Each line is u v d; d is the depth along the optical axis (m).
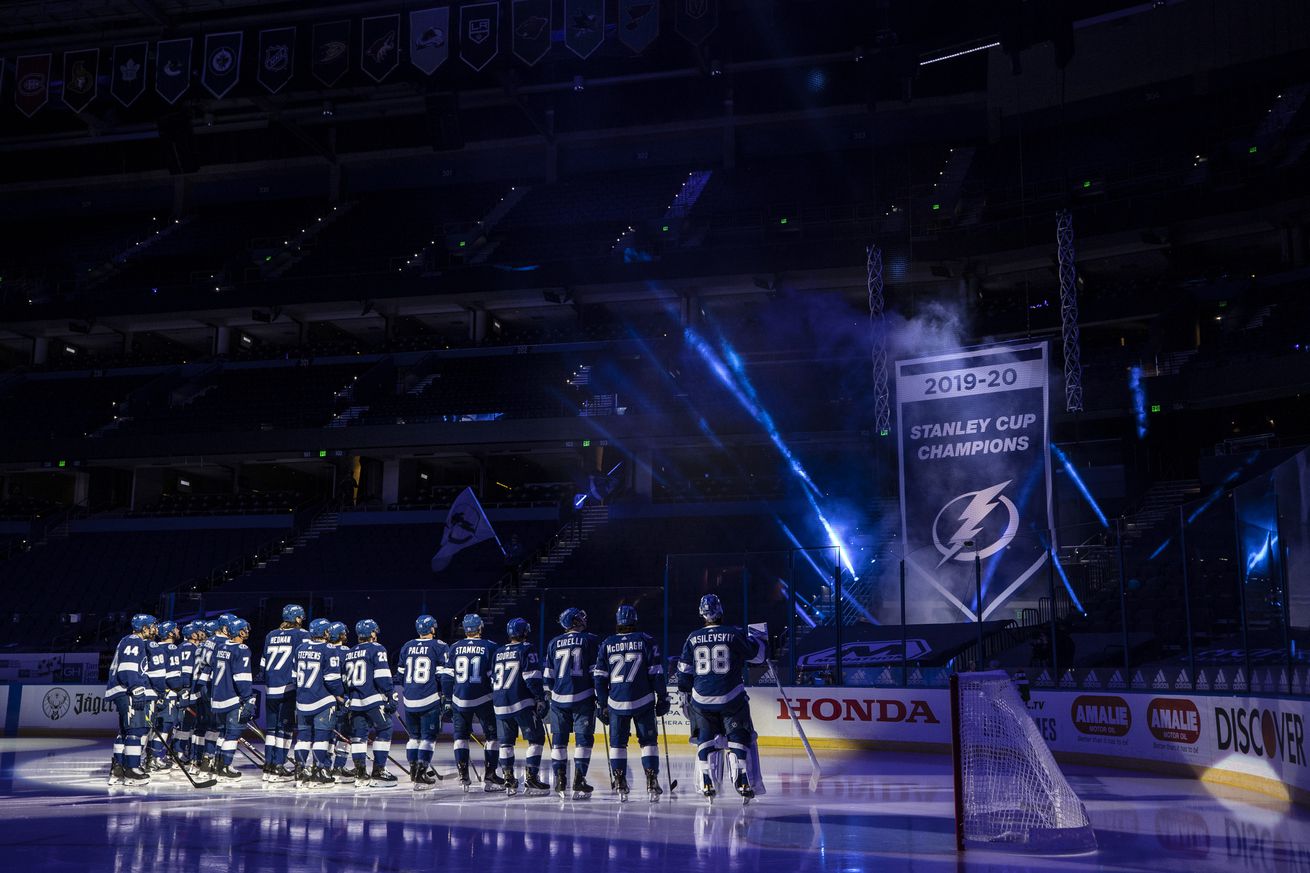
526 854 9.19
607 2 37.84
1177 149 38.75
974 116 45.38
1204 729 15.20
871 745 21.30
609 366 41.31
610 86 48.81
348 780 15.42
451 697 14.16
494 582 35.56
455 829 10.61
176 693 15.78
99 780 15.88
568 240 44.91
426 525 40.03
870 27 45.12
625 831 10.51
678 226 42.03
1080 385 31.94
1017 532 21.39
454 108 44.31
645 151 49.59
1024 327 37.12
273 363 45.44
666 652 23.62
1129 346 36.06
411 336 48.69
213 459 42.59
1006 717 10.05
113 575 39.25
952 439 22.22
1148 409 31.89
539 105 49.53
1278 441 30.28
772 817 11.55
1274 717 12.95
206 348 49.50
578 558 36.50
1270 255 37.97
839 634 22.11
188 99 44.50
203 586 37.69
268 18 41.81
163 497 43.78
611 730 13.05
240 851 9.30
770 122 47.56
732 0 43.19
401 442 39.72
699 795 13.62
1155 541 26.38
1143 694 16.91
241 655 15.30
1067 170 37.59
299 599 25.84
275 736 15.21
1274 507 13.10
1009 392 21.91
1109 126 41.69
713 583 30.19
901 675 21.45
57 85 40.62
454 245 44.75
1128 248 35.62
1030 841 9.56
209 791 14.29
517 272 41.59
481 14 38.12
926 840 10.02
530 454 44.09
